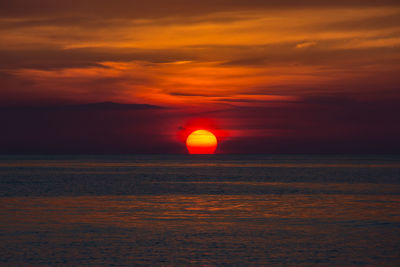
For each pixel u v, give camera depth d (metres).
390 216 67.88
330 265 40.94
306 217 66.81
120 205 80.75
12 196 96.69
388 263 41.62
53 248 46.69
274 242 49.59
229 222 62.25
